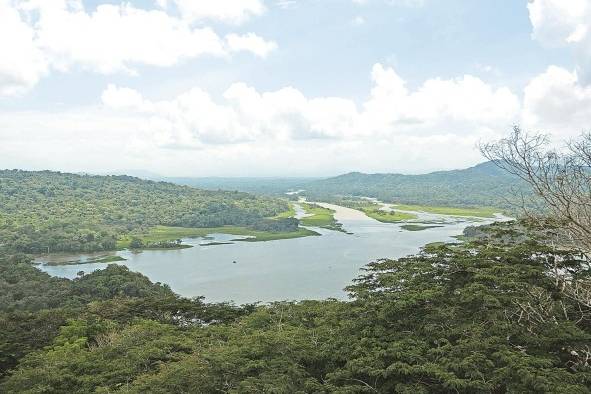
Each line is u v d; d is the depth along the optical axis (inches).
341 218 7283.5
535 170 685.3
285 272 3378.4
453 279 828.0
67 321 1587.1
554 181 679.7
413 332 739.4
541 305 711.7
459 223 6092.5
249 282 3117.6
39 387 908.6
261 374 710.5
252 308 1684.3
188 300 1802.4
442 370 613.3
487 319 712.4
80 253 4682.6
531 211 829.2
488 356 641.6
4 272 3191.4
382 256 3831.2
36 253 4645.7
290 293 2770.7
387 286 839.7
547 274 786.8
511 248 842.2
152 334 1240.2
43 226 5639.8
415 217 6963.6
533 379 560.1
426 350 687.1
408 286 809.5
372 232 5442.9
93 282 2822.3
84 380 913.5
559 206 719.7
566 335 645.3
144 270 3715.6
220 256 4284.0
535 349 657.0
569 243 761.6
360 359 680.4
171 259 4237.2
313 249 4384.8
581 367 626.8
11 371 1096.2
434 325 722.8
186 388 753.6
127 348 1093.1
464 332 692.1
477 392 596.1
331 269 3412.9
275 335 818.2
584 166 674.2
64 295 2603.3
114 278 2849.4
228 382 734.5
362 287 878.4
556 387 542.6
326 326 881.5
